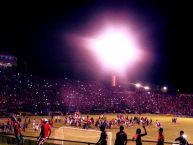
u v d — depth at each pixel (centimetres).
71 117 5838
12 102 7731
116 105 9700
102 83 11469
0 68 10150
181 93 12206
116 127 5672
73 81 11025
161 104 10219
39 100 8581
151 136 4491
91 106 9144
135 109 9638
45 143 2075
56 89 9812
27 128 5041
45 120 1889
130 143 3459
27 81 9750
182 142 1761
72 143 2980
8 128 4438
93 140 3241
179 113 9562
